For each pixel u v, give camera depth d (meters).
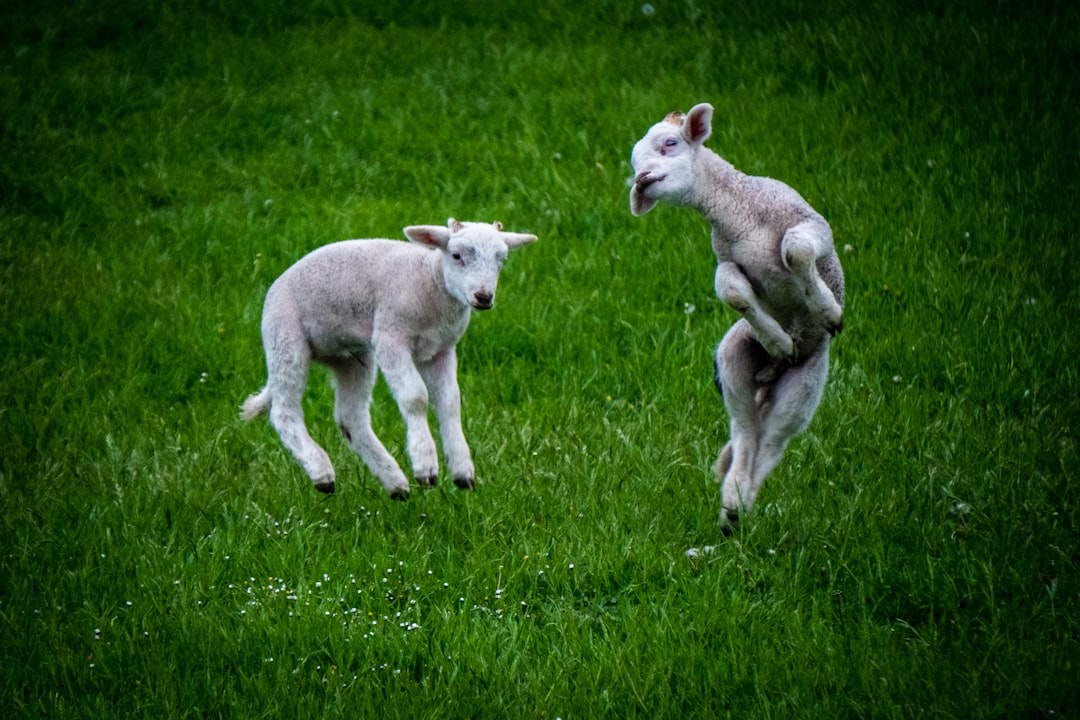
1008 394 29.38
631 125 43.94
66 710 20.02
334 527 25.59
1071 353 30.59
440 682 20.56
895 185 39.16
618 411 30.17
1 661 21.20
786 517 24.81
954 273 34.38
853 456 27.23
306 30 52.69
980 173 39.44
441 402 24.27
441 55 50.31
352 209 40.19
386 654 21.62
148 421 30.30
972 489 25.23
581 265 36.56
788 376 23.30
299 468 27.39
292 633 21.77
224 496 26.61
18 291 35.81
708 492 26.22
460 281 22.75
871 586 22.75
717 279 21.94
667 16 52.56
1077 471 25.72
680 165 22.12
